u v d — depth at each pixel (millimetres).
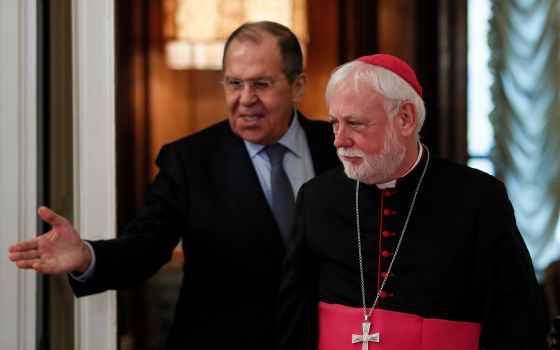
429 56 7434
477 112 7426
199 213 3383
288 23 7477
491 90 7387
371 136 2668
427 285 2730
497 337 2670
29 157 3324
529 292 2678
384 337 2721
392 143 2693
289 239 3094
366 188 2902
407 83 2711
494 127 7398
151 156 7414
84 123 3385
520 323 2641
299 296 2996
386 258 2811
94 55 3385
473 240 2742
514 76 7328
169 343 3447
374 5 7488
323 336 2867
